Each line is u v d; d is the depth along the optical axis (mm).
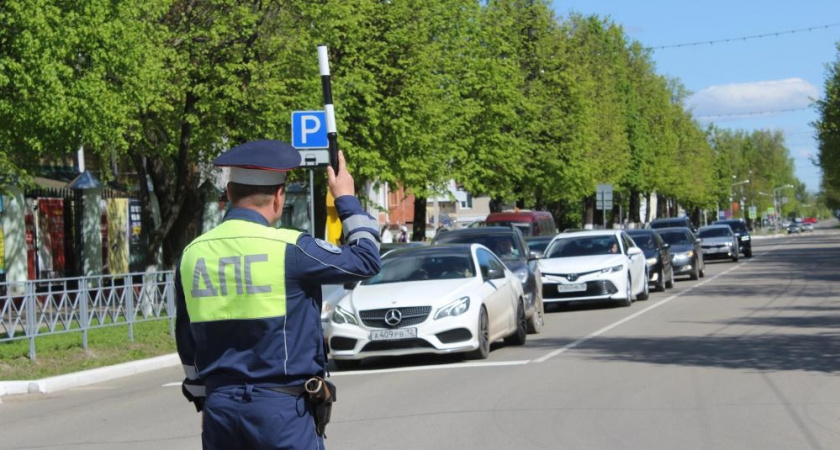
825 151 63281
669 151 80000
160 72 20156
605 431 9227
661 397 10977
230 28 22562
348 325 14664
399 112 30719
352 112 29625
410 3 31141
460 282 15312
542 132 48875
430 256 16047
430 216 86000
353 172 30016
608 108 61812
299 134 18781
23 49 16344
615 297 24422
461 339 14625
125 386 15203
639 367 13422
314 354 4469
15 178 19328
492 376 13117
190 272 4461
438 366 14531
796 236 125750
